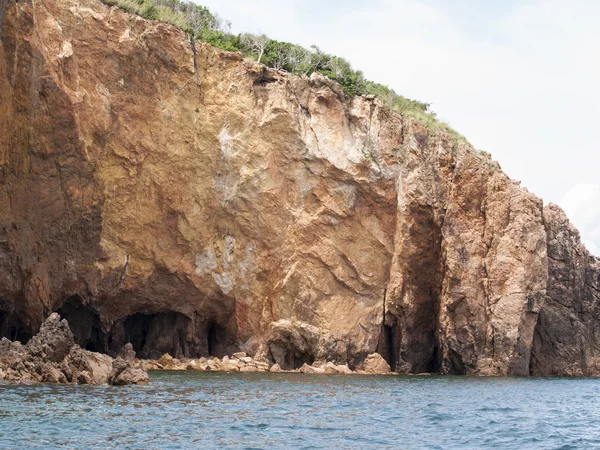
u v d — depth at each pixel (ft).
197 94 183.01
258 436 80.59
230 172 184.85
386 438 83.25
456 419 100.12
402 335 195.93
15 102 143.02
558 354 209.26
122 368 120.98
